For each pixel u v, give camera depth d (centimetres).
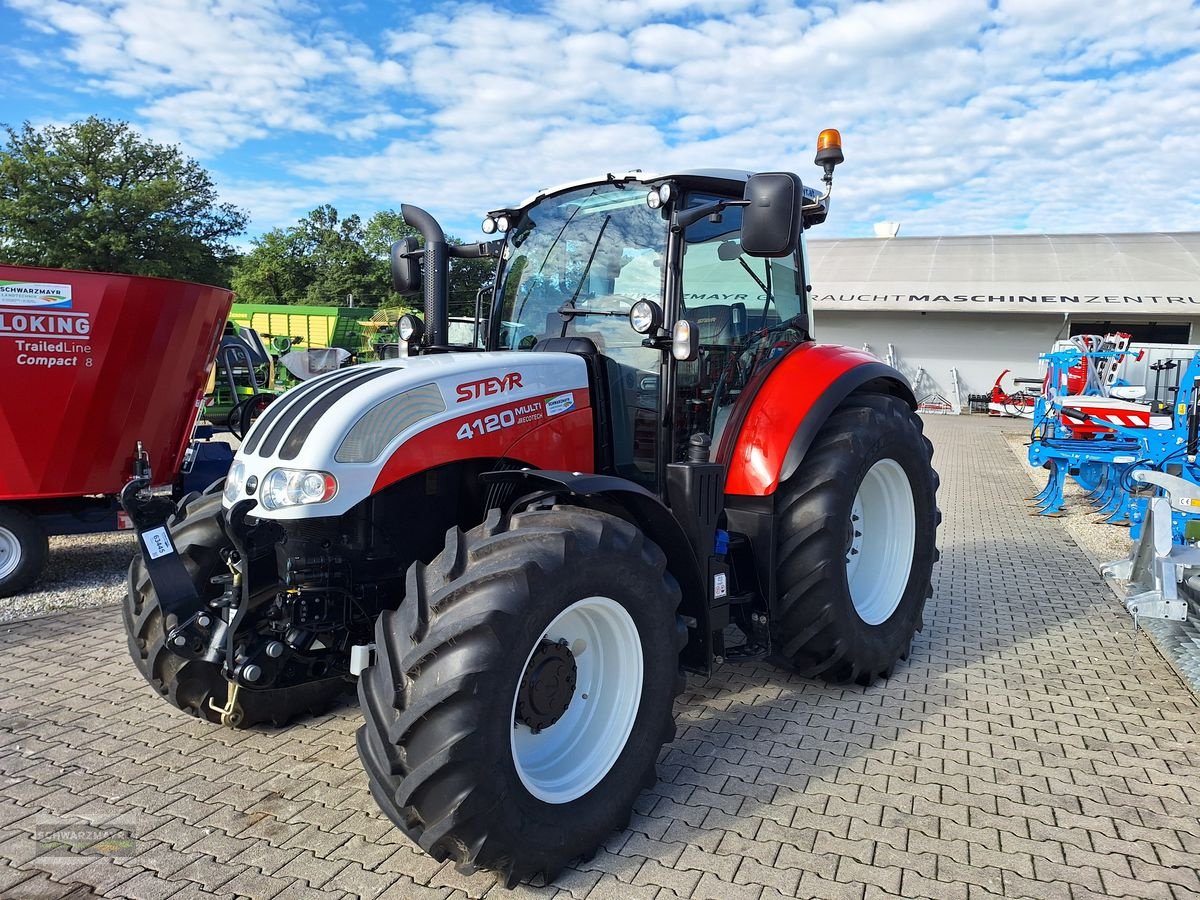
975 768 327
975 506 927
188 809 295
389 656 245
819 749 343
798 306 454
